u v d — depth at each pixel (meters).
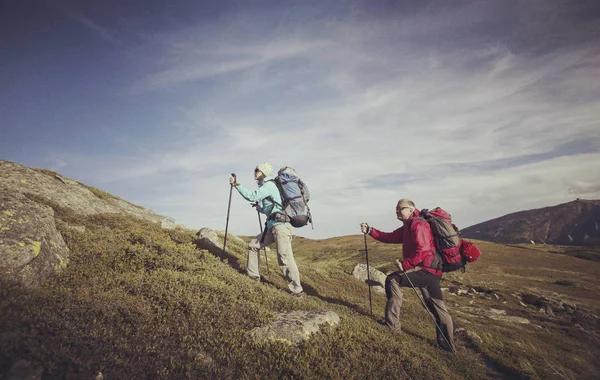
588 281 35.41
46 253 5.62
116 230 8.91
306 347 5.23
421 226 7.02
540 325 13.63
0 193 6.04
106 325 4.50
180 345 4.53
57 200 9.49
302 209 7.76
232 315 5.66
